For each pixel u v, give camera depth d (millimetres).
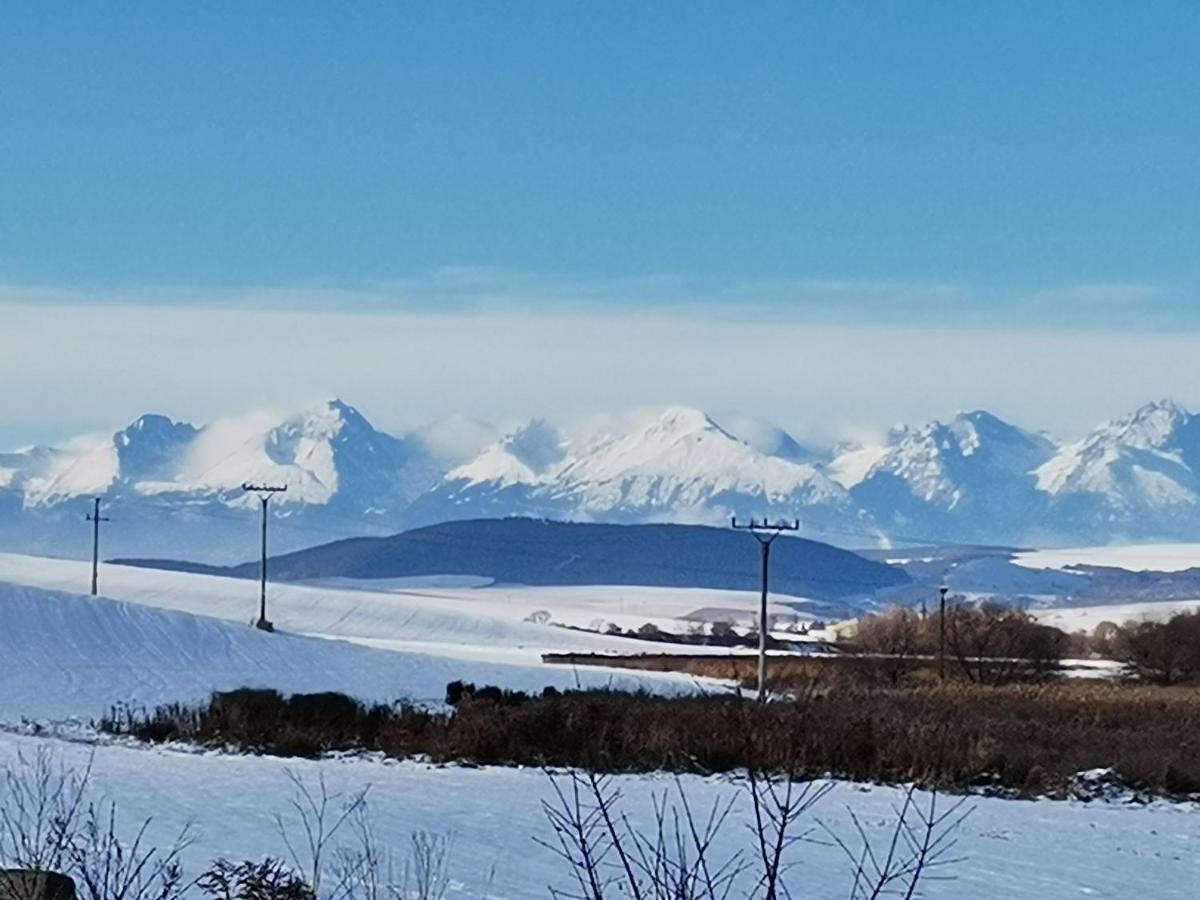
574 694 56781
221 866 15250
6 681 76000
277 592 184625
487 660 110062
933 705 56844
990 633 104000
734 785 33719
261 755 41938
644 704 45062
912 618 115375
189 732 46562
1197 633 106188
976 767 38062
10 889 12875
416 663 95688
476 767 38531
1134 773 39500
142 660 89312
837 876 22422
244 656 93812
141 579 191375
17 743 42281
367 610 174375
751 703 41844
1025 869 24578
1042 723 52344
